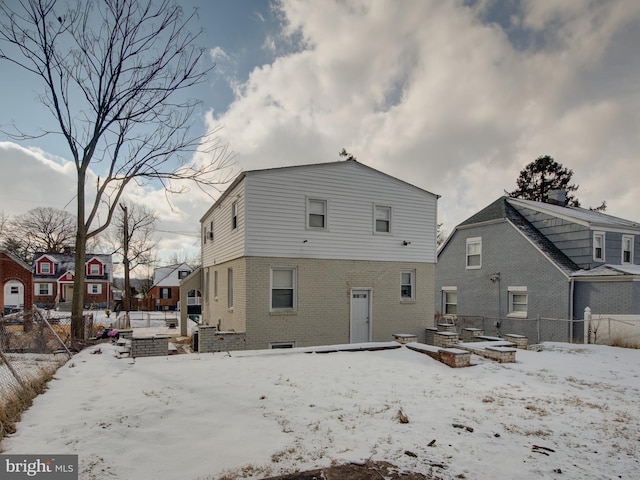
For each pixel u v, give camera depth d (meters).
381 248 14.24
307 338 12.75
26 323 11.70
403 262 14.66
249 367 7.61
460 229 21.73
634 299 14.51
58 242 49.78
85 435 4.17
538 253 17.52
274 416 5.04
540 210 18.78
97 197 12.47
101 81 11.68
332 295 13.26
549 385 7.17
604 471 3.84
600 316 14.08
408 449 4.20
